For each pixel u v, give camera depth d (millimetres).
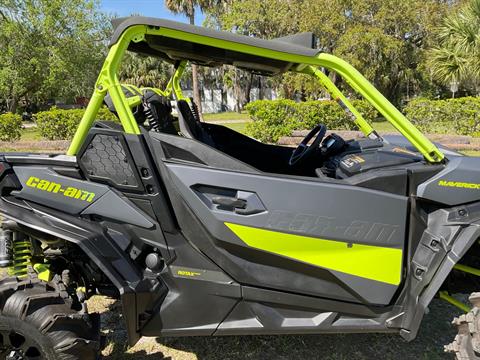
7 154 2432
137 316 2217
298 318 2320
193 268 2289
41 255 2576
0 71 22734
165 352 2721
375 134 2861
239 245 2211
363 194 2195
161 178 2262
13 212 2201
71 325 2057
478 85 16469
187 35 2076
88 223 2248
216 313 2311
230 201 2199
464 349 2111
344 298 2287
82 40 23922
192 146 2268
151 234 2275
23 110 32875
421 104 13516
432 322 3055
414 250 2281
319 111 11672
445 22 15164
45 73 24047
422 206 2309
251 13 25844
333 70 2221
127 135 2207
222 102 44500
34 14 22625
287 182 2191
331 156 2666
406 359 2633
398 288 2303
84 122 2203
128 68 33344
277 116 11453
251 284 2275
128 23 2064
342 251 2221
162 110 2469
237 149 3100
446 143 10055
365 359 2641
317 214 2197
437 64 15445
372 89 2164
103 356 2578
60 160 2328
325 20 23016
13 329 2021
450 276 2738
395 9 22703
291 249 2217
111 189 2275
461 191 2238
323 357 2664
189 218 2246
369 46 22562
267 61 2348
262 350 2738
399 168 2299
